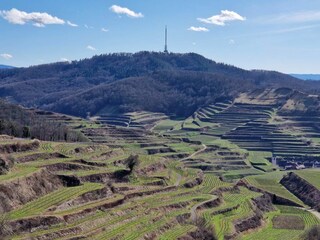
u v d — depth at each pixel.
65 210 131.62
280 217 194.25
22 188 135.38
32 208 127.88
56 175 155.38
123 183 176.50
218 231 149.62
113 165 194.38
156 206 155.88
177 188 190.88
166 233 136.00
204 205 173.25
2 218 113.06
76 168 173.25
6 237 108.06
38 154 174.00
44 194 142.25
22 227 114.31
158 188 181.12
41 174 148.50
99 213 136.62
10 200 127.62
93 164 183.38
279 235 164.00
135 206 150.25
